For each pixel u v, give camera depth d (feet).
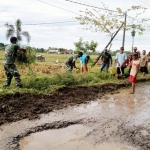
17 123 16.66
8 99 21.84
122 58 38.86
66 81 29.99
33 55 28.86
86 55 38.27
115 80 37.09
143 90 31.40
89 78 34.06
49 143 13.76
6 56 24.02
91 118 18.48
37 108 20.07
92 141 14.16
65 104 22.17
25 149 12.88
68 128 16.22
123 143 13.96
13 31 65.87
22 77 28.73
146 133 15.64
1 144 13.37
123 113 20.12
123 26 55.16
